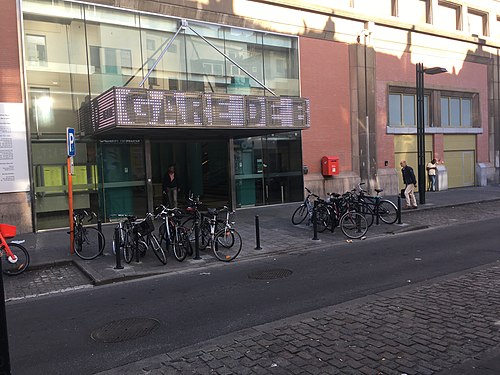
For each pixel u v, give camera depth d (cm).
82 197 1368
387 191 2058
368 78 1981
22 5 1254
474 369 369
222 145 1659
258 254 974
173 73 1508
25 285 789
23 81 1255
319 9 1816
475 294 576
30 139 1271
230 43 1628
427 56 2259
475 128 2522
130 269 855
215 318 545
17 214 1252
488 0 2561
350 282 688
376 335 451
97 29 1374
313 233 1201
